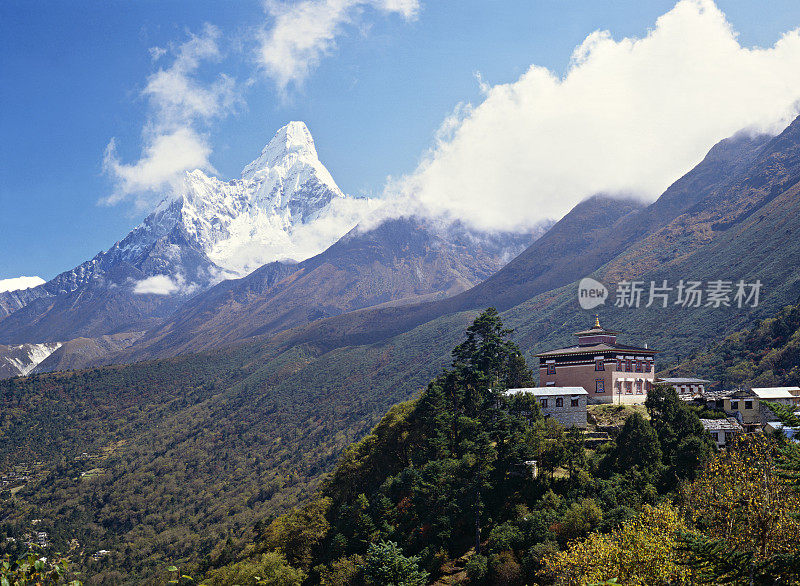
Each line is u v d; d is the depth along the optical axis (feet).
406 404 508.12
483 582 305.12
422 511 362.33
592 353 463.42
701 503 230.89
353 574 339.77
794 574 136.67
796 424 158.20
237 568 408.26
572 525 301.22
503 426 377.30
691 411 375.86
